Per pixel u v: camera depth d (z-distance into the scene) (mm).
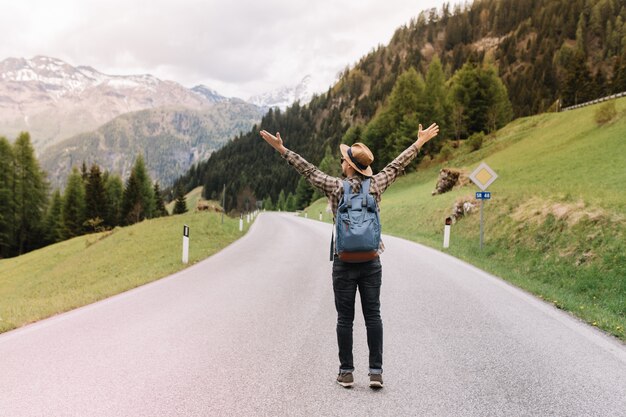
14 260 38719
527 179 35281
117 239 29047
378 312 3836
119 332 5824
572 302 7664
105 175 97250
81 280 19828
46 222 77000
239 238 23469
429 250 16766
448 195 33594
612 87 97000
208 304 7586
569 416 3379
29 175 70188
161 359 4703
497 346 5168
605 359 4754
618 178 24453
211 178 195250
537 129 60375
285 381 4070
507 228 16422
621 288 8891
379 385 3828
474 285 9281
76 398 3684
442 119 74625
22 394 3771
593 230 11750
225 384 3994
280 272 11375
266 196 174750
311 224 38125
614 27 175500
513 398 3701
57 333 5812
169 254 19344
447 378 4156
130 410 3453
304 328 5969
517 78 165250
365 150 3830
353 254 3648
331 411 3434
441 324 6145
